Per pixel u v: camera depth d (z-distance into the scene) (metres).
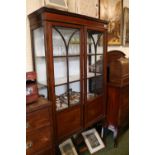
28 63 1.58
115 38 2.59
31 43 1.54
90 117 1.85
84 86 1.69
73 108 1.63
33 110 1.15
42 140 1.24
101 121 2.13
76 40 1.57
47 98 1.44
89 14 2.04
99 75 1.94
